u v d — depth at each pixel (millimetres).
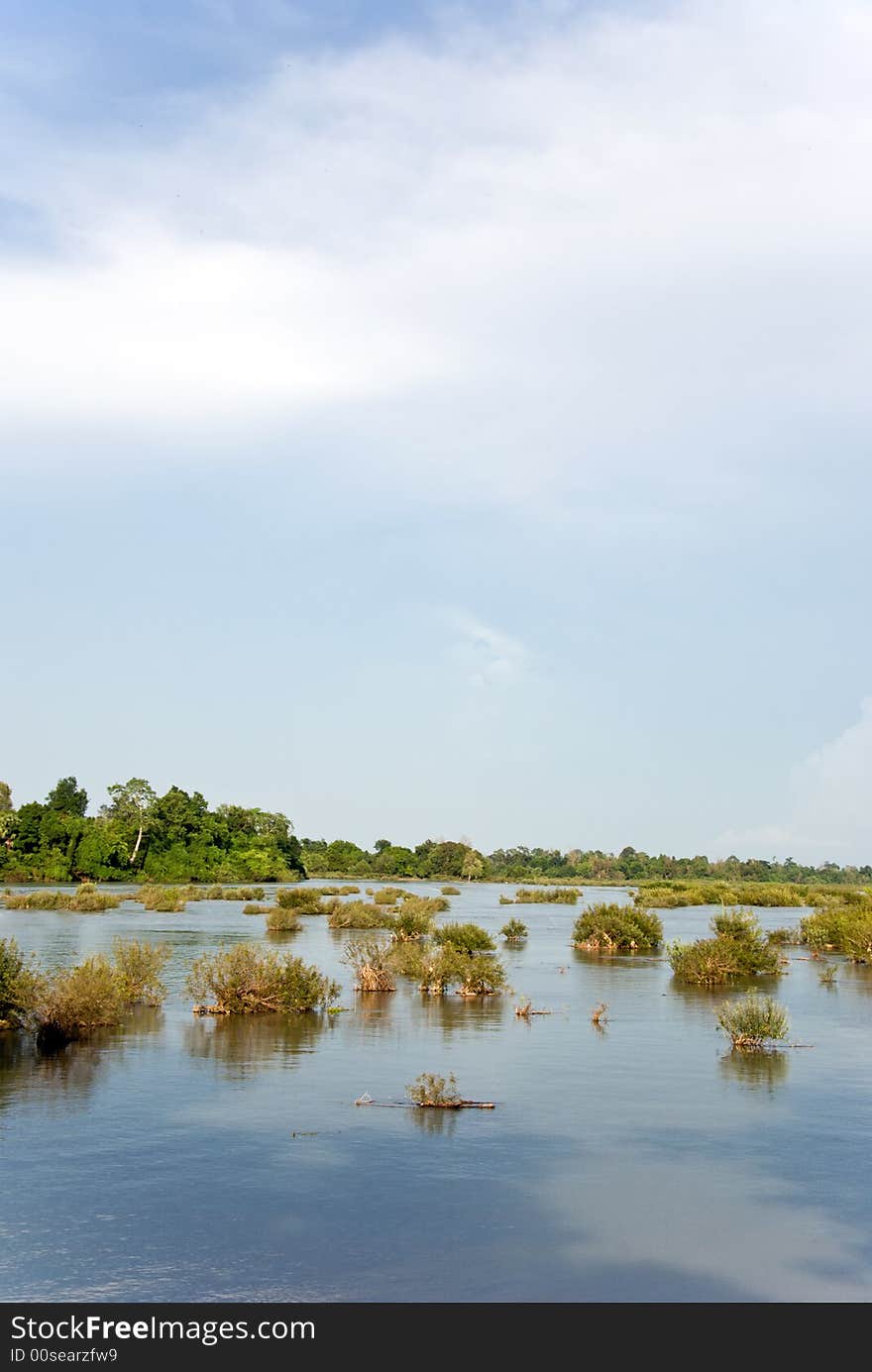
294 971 25125
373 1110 15523
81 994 21406
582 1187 12344
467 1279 9969
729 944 34219
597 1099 16453
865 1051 20625
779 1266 10344
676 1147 13914
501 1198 11938
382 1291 9719
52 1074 17562
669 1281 9992
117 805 128125
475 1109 15703
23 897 73375
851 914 45938
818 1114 15609
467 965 28906
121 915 63750
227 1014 23984
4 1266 10055
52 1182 12242
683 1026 23359
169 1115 15086
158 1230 10867
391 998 27688
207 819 139125
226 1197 11836
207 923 55938
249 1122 14773
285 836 154250
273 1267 10102
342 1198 11867
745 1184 12523
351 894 100688
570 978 33062
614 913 46906
